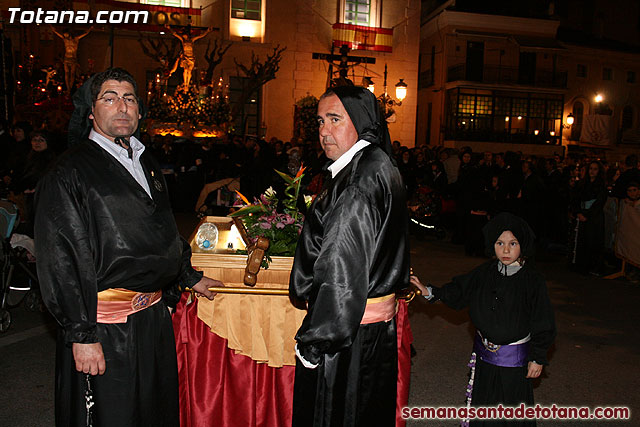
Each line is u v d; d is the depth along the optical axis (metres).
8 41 16.03
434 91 29.59
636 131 32.53
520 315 2.77
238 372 3.09
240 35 21.75
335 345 2.02
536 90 29.25
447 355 4.90
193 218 12.84
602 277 8.31
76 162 2.19
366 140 2.24
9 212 5.27
